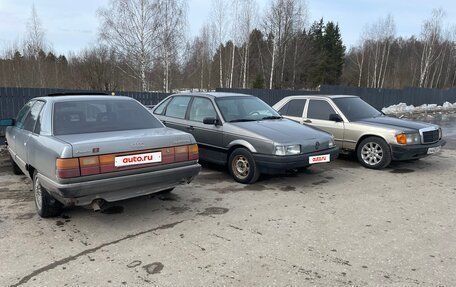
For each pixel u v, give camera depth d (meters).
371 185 5.83
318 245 3.60
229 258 3.33
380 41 51.41
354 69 57.53
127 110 4.77
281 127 6.04
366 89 21.81
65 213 4.48
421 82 46.09
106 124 4.42
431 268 3.15
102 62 27.16
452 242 3.68
